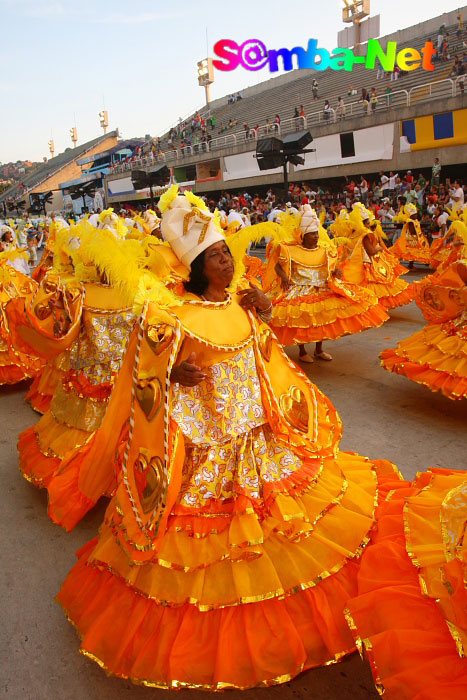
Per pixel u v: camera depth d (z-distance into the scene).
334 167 26.56
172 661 2.04
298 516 2.32
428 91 24.02
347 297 6.38
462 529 2.00
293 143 14.42
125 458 2.35
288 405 2.62
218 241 2.38
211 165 36.19
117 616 2.24
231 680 2.02
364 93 26.20
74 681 2.40
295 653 2.07
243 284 2.69
